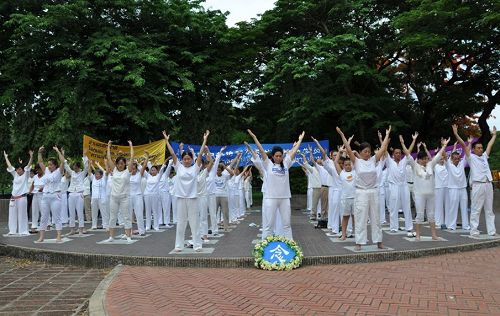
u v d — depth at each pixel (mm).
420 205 9789
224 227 12320
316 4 20438
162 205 14000
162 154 16188
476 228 10312
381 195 13219
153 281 6781
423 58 20250
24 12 18750
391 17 21359
